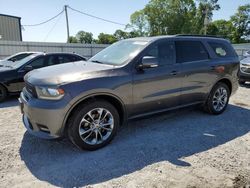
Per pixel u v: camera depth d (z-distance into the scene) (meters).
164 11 56.44
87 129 3.53
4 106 6.23
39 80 3.43
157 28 57.53
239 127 4.67
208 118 5.15
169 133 4.29
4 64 8.06
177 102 4.55
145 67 3.85
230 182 2.85
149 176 2.95
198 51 4.91
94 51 25.39
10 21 25.42
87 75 3.49
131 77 3.79
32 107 3.32
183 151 3.62
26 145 3.75
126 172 3.04
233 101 6.80
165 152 3.58
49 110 3.21
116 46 4.71
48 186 2.75
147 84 4.00
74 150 3.60
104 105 3.59
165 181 2.85
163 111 4.40
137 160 3.33
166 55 4.36
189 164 3.24
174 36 4.64
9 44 20.58
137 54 3.98
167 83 4.28
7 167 3.12
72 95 3.26
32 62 7.18
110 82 3.56
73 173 3.00
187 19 56.84
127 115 3.91
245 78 9.30
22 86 6.96
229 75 5.40
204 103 5.14
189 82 4.64
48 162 3.26
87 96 3.38
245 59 9.96
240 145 3.87
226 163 3.28
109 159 3.35
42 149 3.63
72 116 3.38
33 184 2.78
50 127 3.27
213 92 5.18
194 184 2.79
